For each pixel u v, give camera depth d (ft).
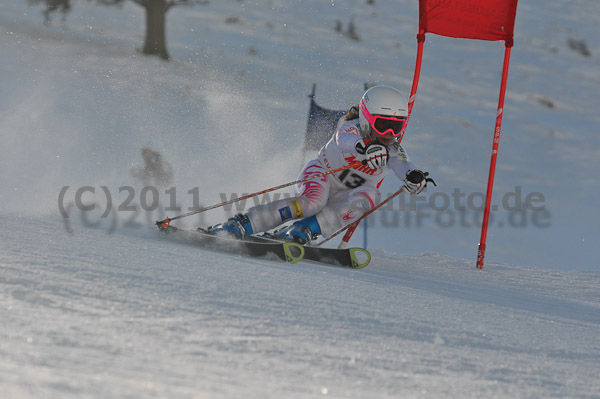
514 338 31.73
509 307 43.45
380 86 61.72
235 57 226.17
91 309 24.64
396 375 21.85
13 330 20.13
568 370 26.35
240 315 27.48
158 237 53.52
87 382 15.89
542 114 217.15
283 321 27.58
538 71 258.37
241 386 17.88
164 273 35.01
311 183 62.23
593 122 215.72
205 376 18.37
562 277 66.49
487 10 75.46
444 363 24.49
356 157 61.52
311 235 61.87
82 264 33.81
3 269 29.53
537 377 24.31
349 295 37.70
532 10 320.91
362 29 275.80
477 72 250.37
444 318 34.55
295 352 22.90
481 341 29.78
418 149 171.42
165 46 218.38
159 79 186.39
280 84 202.59
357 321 29.94
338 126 64.13
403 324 30.89
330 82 215.10
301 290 36.86
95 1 257.96
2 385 14.83
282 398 17.28
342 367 21.86
